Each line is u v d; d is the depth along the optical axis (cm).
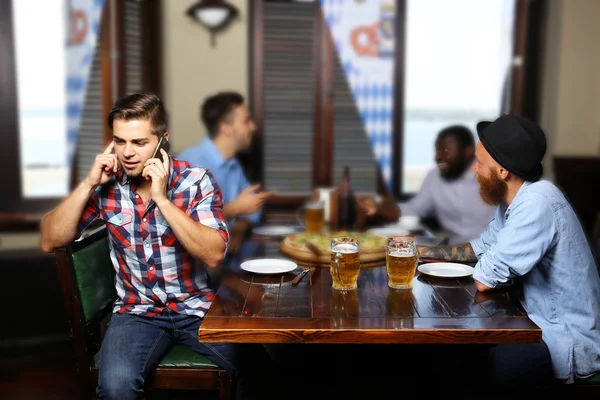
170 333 195
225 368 186
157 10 362
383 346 272
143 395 178
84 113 361
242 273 196
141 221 190
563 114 381
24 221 365
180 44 368
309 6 370
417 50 379
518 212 181
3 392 269
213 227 191
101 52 347
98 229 213
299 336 149
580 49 377
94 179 185
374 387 259
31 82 363
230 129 295
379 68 378
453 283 188
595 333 183
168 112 371
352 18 372
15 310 313
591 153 385
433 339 149
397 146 384
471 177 304
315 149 382
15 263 319
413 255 179
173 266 193
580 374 180
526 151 182
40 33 359
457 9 378
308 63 374
